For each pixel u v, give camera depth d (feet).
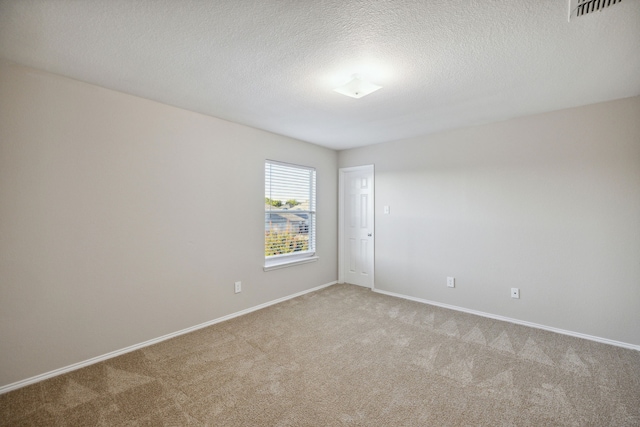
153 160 8.75
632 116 8.37
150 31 5.39
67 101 7.21
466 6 4.73
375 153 14.34
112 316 7.95
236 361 7.72
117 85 7.68
